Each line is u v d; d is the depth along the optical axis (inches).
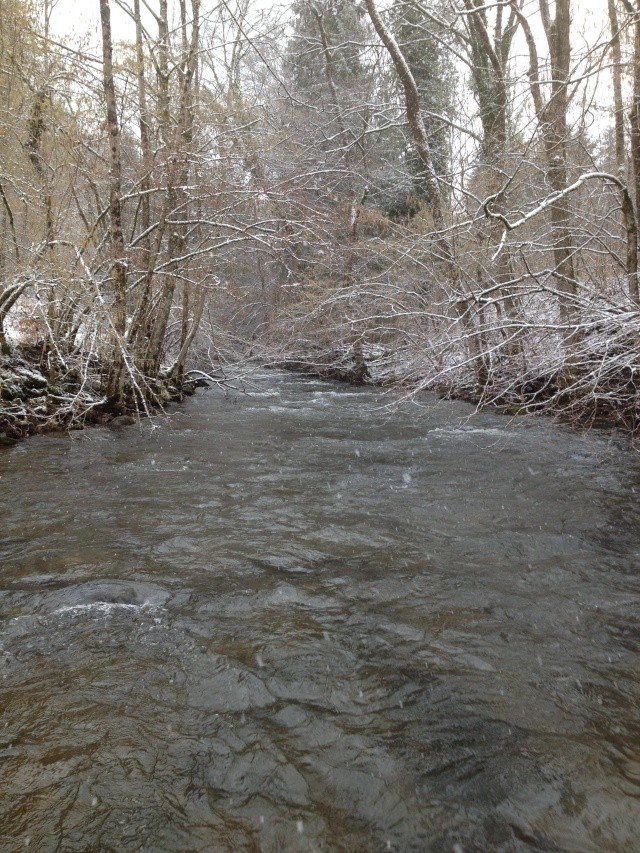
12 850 87.0
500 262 502.3
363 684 129.0
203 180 518.9
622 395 404.8
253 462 337.1
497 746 110.6
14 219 511.5
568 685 129.6
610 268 470.3
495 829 92.7
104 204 554.3
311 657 138.8
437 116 635.5
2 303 435.2
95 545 204.8
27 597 164.4
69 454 350.0
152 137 535.5
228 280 726.5
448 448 381.7
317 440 410.0
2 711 116.9
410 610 162.7
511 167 525.3
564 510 249.1
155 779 101.3
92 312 435.2
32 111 489.1
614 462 336.8
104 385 510.6
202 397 676.1
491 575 185.6
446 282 546.9
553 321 485.4
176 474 305.0
